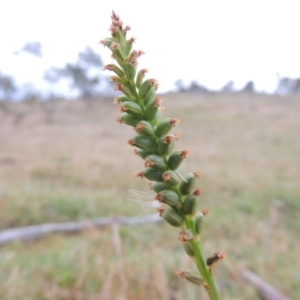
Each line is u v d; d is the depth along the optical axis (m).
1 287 3.56
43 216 6.48
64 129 20.75
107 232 5.51
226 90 41.03
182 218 0.66
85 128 21.25
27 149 13.53
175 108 29.69
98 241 5.01
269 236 5.94
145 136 0.66
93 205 6.96
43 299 3.49
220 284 3.93
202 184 8.90
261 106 30.14
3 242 5.38
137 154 0.68
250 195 8.26
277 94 37.50
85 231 5.80
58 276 3.80
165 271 4.04
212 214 6.67
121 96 0.68
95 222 6.18
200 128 21.66
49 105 30.67
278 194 8.37
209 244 5.27
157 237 5.52
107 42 0.67
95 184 8.73
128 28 0.68
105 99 32.62
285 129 20.47
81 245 4.73
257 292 3.89
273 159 12.67
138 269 3.98
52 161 10.95
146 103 0.67
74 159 11.36
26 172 9.67
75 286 3.68
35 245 5.38
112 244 4.83
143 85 0.67
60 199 7.09
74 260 4.19
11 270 3.92
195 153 13.39
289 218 7.22
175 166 0.66
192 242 0.66
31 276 3.81
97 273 3.86
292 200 8.06
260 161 12.32
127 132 19.30
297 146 15.47
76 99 33.28
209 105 30.98
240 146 15.57
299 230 6.60
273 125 22.02
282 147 15.30
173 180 0.64
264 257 4.91
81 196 7.45
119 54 0.67
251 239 5.73
